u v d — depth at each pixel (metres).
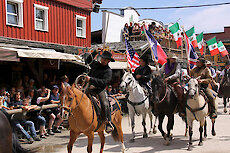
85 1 15.41
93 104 4.79
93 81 4.70
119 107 5.65
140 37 18.91
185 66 21.55
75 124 4.49
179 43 12.91
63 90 4.22
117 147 6.43
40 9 12.64
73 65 14.42
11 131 3.04
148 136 7.65
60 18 13.70
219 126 8.92
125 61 14.63
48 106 7.55
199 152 5.85
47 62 11.52
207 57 28.23
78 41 15.02
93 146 6.57
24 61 11.99
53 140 7.29
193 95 5.83
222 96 12.00
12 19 11.14
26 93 9.39
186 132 7.49
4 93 7.20
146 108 7.19
